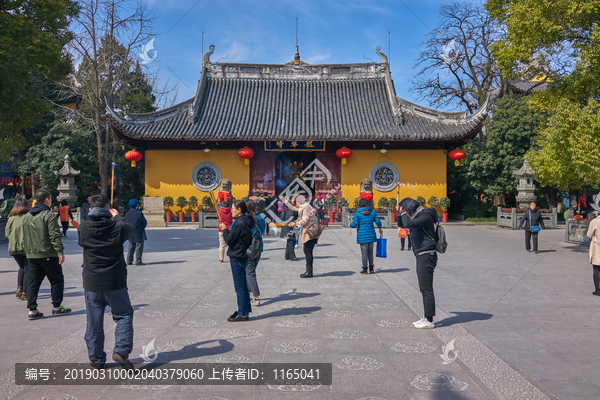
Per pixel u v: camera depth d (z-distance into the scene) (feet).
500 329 16.24
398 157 75.51
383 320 17.28
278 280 25.58
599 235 21.97
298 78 85.05
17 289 22.03
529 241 40.06
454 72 99.91
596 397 10.57
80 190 87.45
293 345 14.25
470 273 28.40
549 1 34.24
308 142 72.74
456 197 93.45
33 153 84.58
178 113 75.72
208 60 84.53
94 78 86.58
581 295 22.11
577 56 36.55
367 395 10.60
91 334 12.28
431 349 13.93
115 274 12.20
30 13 50.08
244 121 74.18
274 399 10.41
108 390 10.94
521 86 102.78
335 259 34.30
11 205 59.62
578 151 31.83
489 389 10.94
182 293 22.16
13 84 45.78
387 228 65.57
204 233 58.54
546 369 12.39
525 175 64.69
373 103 79.46
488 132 82.69
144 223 31.55
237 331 15.78
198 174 75.87
